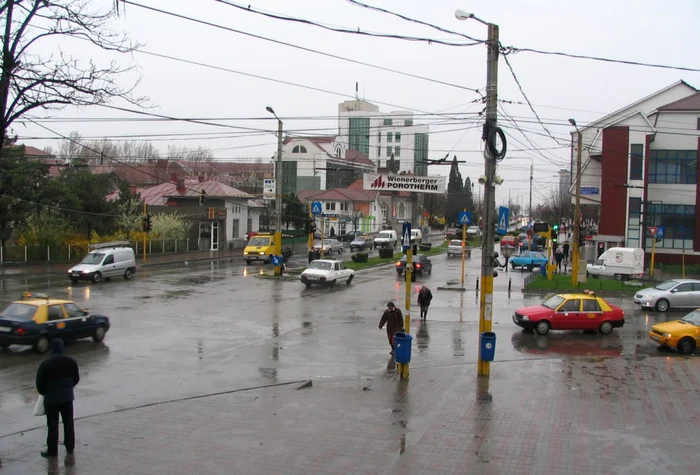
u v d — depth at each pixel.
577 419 11.24
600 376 15.02
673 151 47.78
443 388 13.50
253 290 32.19
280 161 38.41
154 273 39.75
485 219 14.59
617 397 12.95
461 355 17.67
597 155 51.41
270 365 15.81
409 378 14.48
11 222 44.56
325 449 9.39
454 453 9.30
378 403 12.15
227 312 24.73
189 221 58.66
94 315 18.31
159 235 54.22
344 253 63.41
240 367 15.52
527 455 9.26
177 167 101.75
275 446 9.51
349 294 31.58
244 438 9.88
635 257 38.88
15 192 40.72
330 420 10.93
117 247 36.41
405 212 103.50
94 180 48.12
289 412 11.42
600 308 21.83
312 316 24.27
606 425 10.89
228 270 42.56
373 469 8.60
